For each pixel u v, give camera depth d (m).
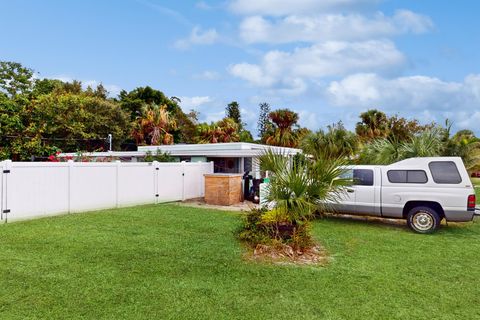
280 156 7.12
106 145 33.47
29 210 9.44
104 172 11.50
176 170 14.15
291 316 3.95
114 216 9.90
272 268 5.61
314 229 9.11
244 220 7.54
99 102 34.09
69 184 10.46
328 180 6.72
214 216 10.27
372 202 9.60
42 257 5.79
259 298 4.42
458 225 10.04
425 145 14.99
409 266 5.95
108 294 4.36
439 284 5.10
